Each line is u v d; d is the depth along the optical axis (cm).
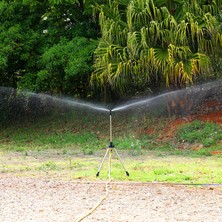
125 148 1631
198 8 1633
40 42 1961
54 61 1838
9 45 1897
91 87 1978
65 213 774
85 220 729
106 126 1925
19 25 1936
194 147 1575
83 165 1288
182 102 1811
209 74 1720
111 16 1730
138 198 874
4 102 2223
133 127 1850
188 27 1591
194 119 1755
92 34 1938
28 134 1988
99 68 1695
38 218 745
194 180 1042
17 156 1524
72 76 1891
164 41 1595
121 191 935
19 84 1953
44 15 1984
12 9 1947
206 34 1622
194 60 1562
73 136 1878
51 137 1900
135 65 1614
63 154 1559
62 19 1992
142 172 1145
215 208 793
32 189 971
